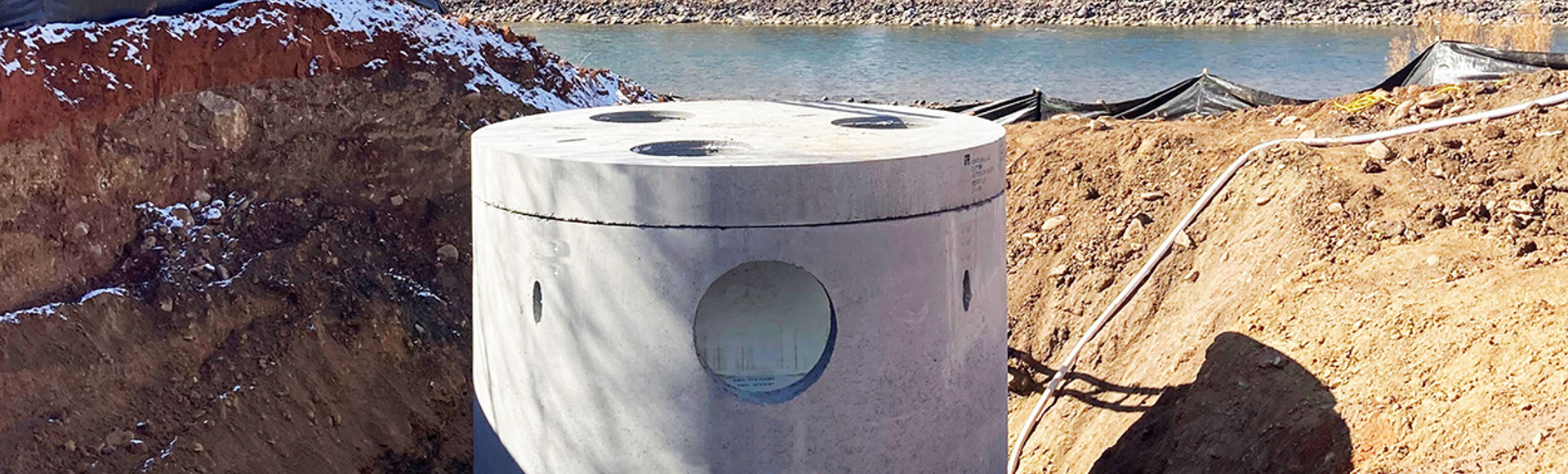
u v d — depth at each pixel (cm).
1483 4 4559
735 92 3038
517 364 780
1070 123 1372
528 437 786
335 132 1189
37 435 880
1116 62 3553
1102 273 1141
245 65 1148
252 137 1145
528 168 735
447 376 1070
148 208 1061
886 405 746
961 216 763
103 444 897
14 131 973
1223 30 4356
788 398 732
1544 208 982
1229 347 943
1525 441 703
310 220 1126
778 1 4897
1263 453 832
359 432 1002
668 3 4872
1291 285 959
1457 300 857
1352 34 4172
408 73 1255
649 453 742
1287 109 1325
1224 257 1065
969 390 793
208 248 1058
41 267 967
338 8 1241
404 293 1105
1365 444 786
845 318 722
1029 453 1037
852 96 2970
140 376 943
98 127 1038
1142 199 1190
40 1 1028
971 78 3272
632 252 710
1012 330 1153
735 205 696
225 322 999
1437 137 1112
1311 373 865
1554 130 1077
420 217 1187
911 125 906
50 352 913
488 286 800
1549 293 827
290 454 955
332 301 1055
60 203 992
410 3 1386
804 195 699
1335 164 1095
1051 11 4669
